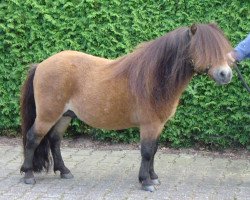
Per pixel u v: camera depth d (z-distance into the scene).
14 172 5.61
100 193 4.91
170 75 4.75
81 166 5.92
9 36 6.74
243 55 4.80
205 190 5.05
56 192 4.93
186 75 4.79
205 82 6.45
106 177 5.48
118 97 4.93
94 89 4.99
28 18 6.70
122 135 6.84
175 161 6.22
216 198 4.79
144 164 4.98
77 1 6.66
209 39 4.49
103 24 6.62
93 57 5.22
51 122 5.15
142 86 4.80
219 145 6.69
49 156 5.42
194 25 4.60
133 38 6.60
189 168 5.91
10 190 4.97
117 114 4.99
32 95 5.30
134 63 4.89
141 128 4.94
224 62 4.49
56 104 5.08
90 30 6.62
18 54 6.77
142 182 5.01
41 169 5.37
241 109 6.46
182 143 6.76
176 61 4.72
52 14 6.69
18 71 6.82
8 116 7.00
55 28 6.69
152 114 4.85
